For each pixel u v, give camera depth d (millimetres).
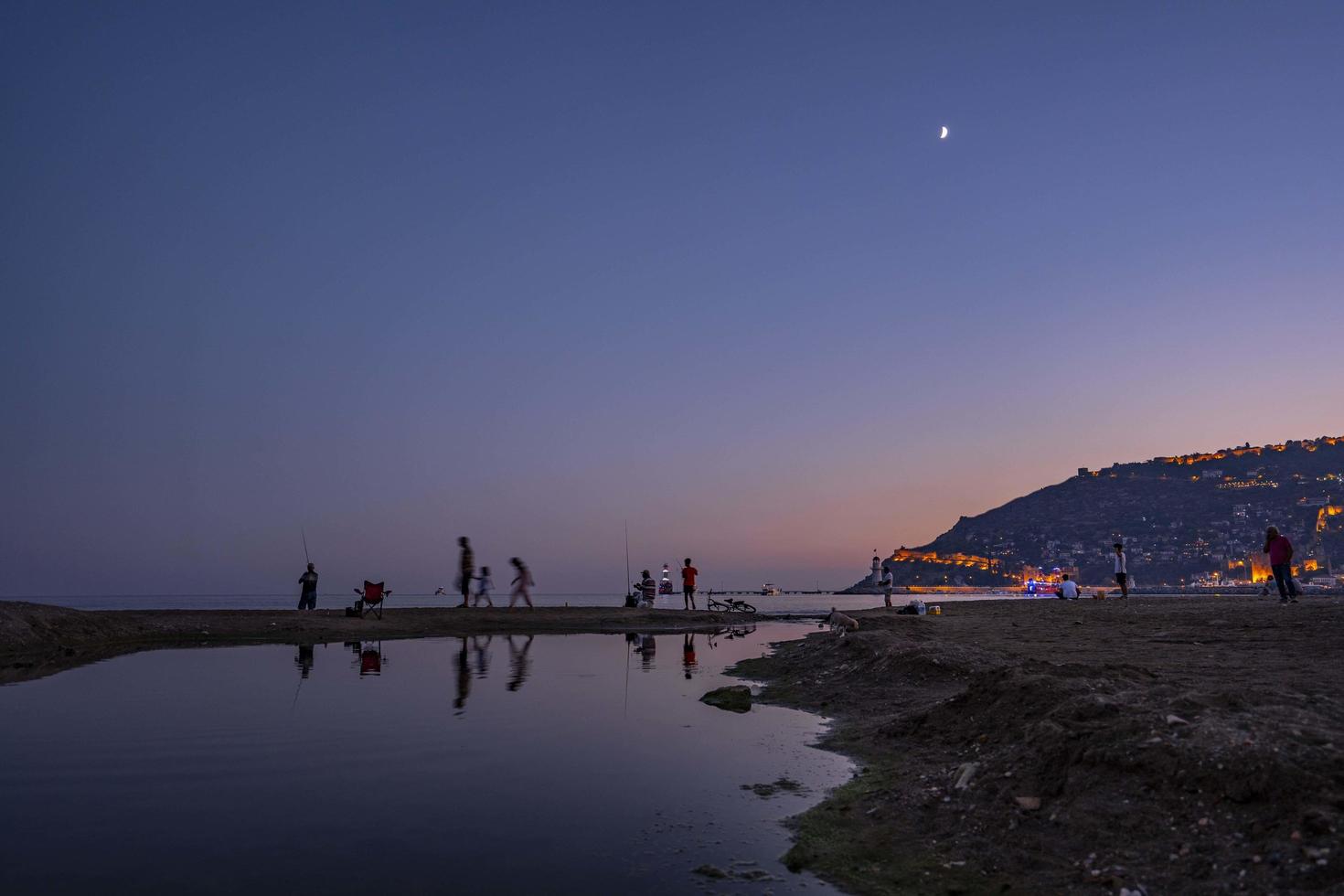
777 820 6137
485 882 4840
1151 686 7961
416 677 14578
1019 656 12648
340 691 12680
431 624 28969
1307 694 7160
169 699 11859
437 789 6898
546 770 7613
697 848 5527
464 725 9797
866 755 8211
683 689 13281
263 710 10805
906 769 7254
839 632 18234
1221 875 4289
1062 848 4961
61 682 13812
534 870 5055
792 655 17266
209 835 5652
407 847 5453
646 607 39281
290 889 4676
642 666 16922
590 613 33375
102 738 8906
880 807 6219
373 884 4773
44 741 8711
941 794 6199
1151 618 19656
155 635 23312
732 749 8609
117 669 15875
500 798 6648
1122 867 4594
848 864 5211
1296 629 14234
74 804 6383
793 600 83875
